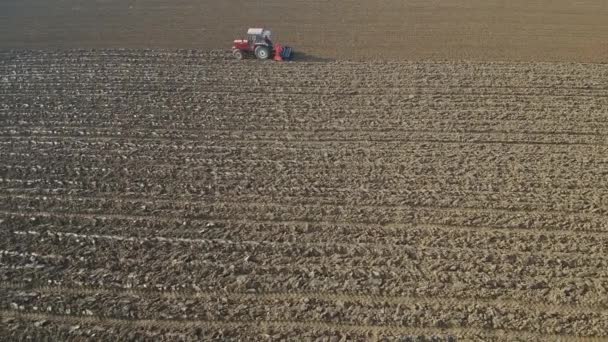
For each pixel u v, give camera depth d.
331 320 12.22
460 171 17.22
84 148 18.98
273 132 19.77
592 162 17.59
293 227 14.95
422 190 16.34
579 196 15.97
